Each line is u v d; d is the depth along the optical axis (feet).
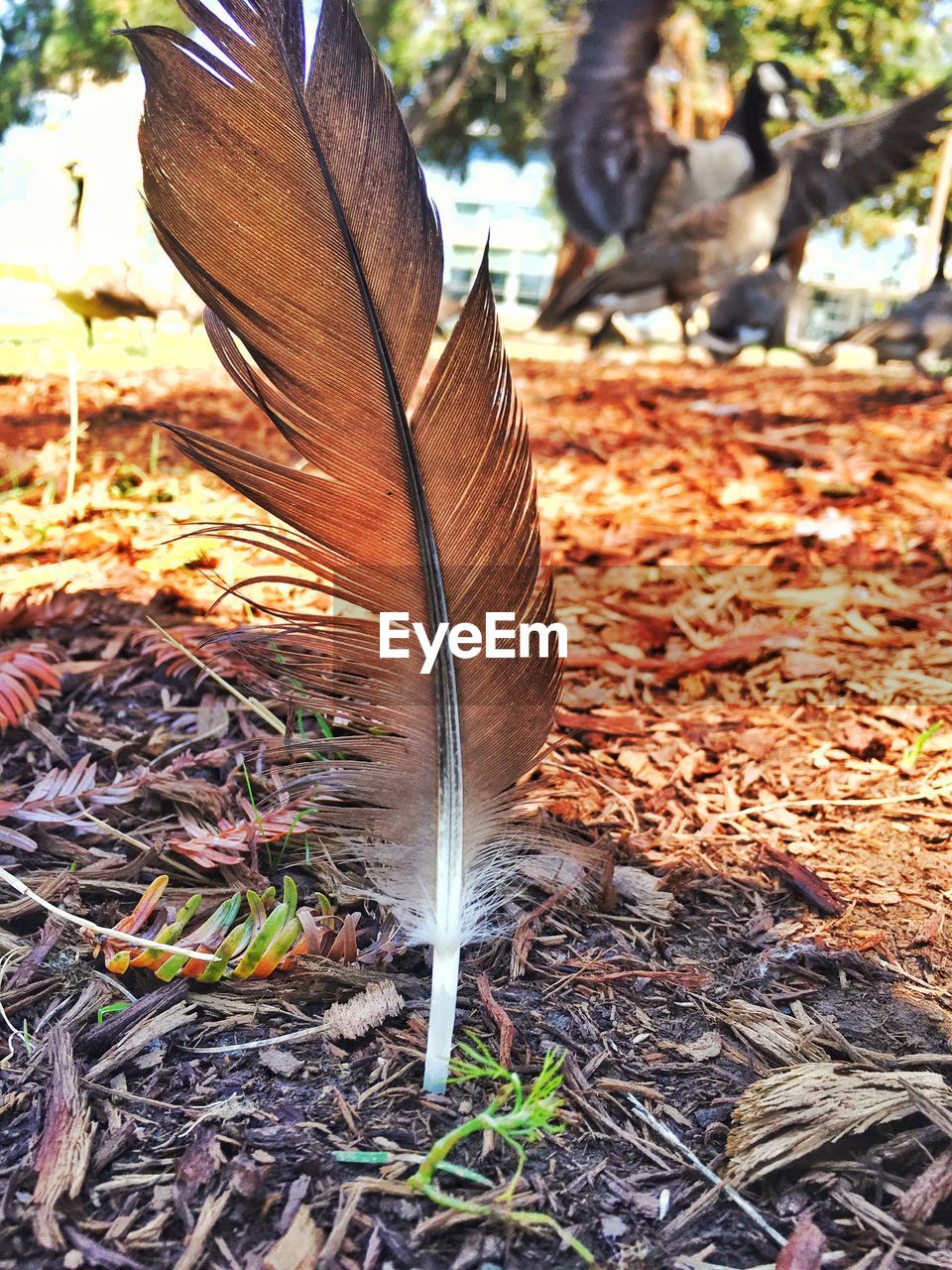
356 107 0.53
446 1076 0.60
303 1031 0.65
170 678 1.13
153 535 1.51
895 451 2.25
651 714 1.15
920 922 0.81
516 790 0.60
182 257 0.50
